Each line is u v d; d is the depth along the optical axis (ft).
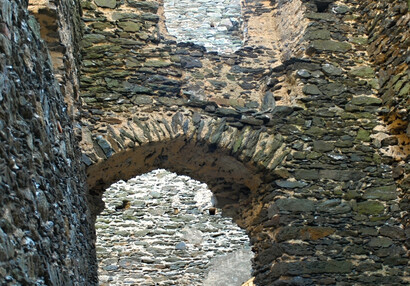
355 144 23.97
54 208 11.95
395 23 24.48
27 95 10.73
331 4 26.81
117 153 22.08
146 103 23.32
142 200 37.86
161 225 36.78
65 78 18.10
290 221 22.39
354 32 26.32
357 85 25.05
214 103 23.84
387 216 22.79
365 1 26.55
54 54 17.90
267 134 23.70
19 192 9.41
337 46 25.76
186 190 38.50
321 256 21.93
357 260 22.00
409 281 21.79
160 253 35.68
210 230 36.83
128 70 23.91
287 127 23.91
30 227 9.71
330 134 24.07
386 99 24.44
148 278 34.65
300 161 23.41
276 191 22.95
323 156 23.65
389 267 21.99
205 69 25.12
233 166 23.65
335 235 22.31
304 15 26.30
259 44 27.25
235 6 43.45
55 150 13.15
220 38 41.73
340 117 24.41
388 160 23.76
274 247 22.22
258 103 24.77
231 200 24.84
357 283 21.65
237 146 23.20
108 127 22.48
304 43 25.75
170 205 37.73
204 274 35.09
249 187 24.20
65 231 13.10
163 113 23.29
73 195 15.61
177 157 23.65
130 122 22.77
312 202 22.77
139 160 23.12
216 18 42.78
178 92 23.98
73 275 13.43
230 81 25.18
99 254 35.22
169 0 43.88
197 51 25.41
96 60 23.88
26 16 11.43
